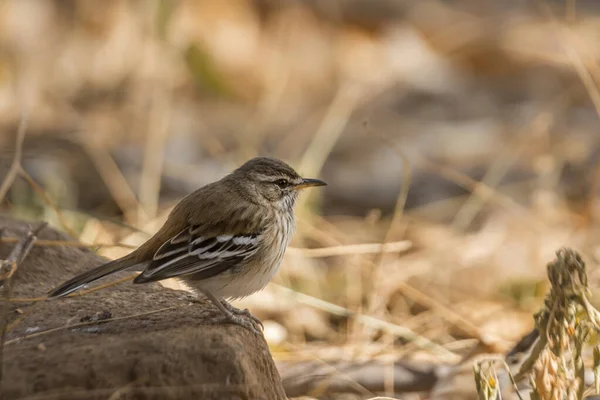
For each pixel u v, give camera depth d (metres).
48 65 20.88
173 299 8.16
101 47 21.17
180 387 6.46
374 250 11.78
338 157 18.08
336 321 12.18
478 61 23.89
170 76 19.78
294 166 15.51
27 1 21.94
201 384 6.51
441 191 16.69
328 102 21.22
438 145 18.62
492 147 18.36
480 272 13.29
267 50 23.38
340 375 9.72
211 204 7.98
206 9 23.33
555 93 21.47
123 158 16.77
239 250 7.91
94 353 6.57
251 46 23.11
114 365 6.48
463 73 23.44
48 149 16.92
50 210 12.98
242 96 21.48
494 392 7.46
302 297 11.06
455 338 11.66
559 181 16.64
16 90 19.88
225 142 18.20
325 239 13.67
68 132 17.92
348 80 21.81
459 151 18.23
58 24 22.00
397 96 21.88
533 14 26.38
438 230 15.05
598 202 15.47
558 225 14.66
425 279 13.12
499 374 9.01
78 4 22.03
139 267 7.72
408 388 9.70
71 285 7.46
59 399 6.30
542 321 7.80
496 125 19.77
